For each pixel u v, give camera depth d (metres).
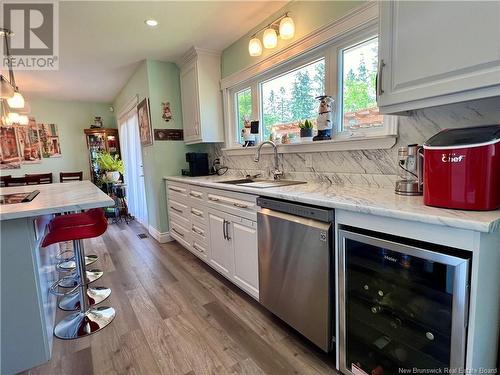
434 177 1.05
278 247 1.66
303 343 1.63
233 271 2.23
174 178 3.27
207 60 3.21
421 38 1.13
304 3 2.09
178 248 3.48
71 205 1.54
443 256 0.93
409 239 1.06
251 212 1.91
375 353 1.25
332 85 1.99
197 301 2.14
